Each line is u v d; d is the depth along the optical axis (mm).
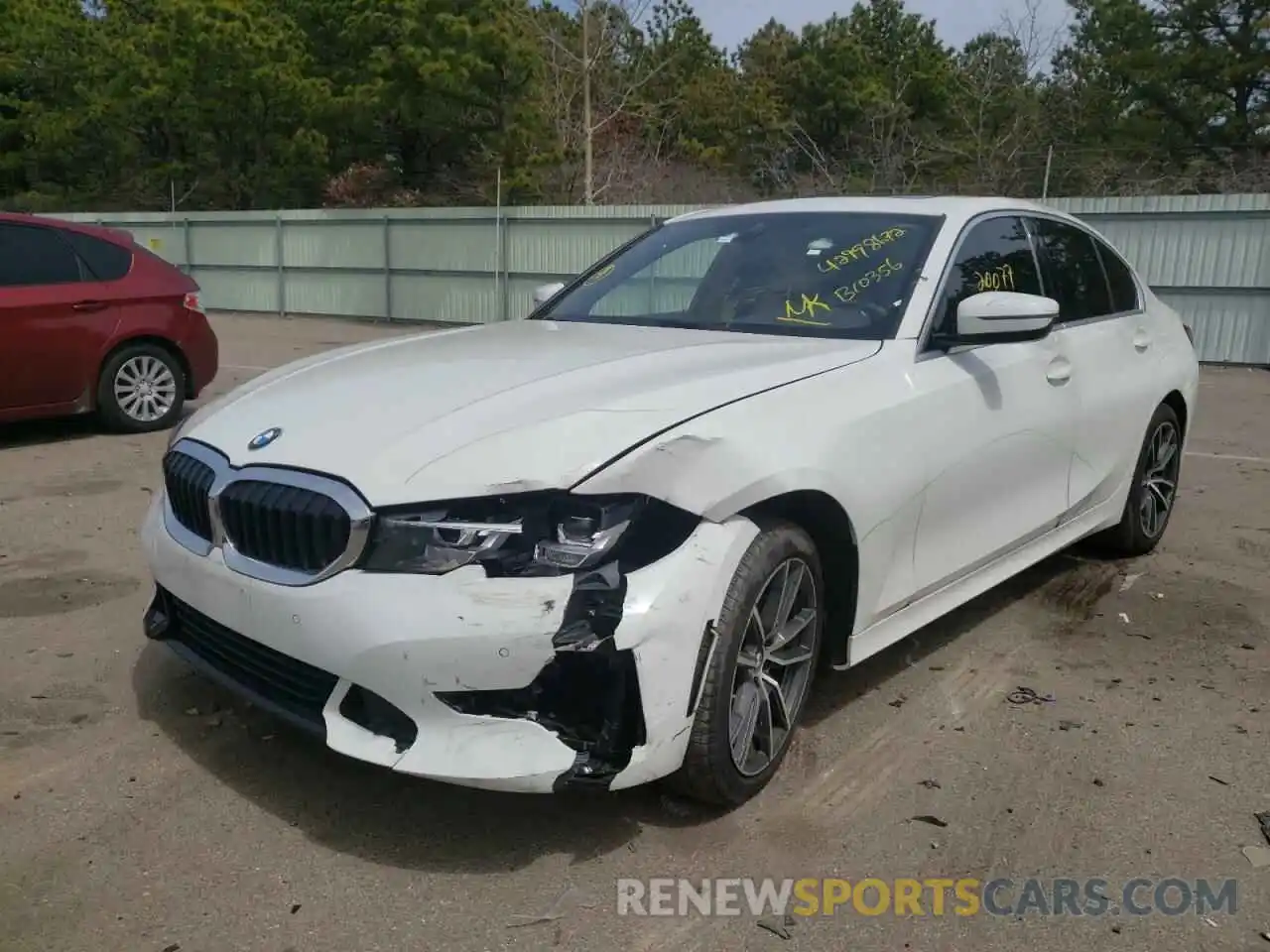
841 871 2930
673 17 39062
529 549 2705
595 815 3145
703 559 2859
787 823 3137
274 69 29734
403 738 2766
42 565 5301
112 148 34375
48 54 35344
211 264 25062
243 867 2889
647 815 3152
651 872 2898
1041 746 3637
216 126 30812
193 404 10195
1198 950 2656
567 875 2875
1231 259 15492
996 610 4914
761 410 3125
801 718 3623
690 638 2814
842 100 32906
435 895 2783
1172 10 25141
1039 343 4395
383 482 2768
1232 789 3383
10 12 36500
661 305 4355
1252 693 4078
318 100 29516
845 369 3479
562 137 27859
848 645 3518
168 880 2830
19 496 6641
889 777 3406
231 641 3121
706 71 37062
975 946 2656
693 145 32781
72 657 4184
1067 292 4797
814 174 30250
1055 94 28328
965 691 4051
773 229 4465
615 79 31156
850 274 4047
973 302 3725
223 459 3133
